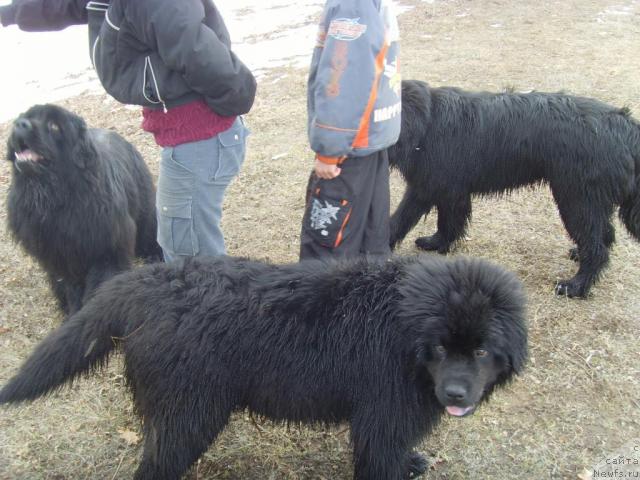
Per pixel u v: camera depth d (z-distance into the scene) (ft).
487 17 36.29
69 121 11.96
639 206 13.98
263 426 10.96
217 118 11.02
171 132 10.98
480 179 14.96
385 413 8.62
